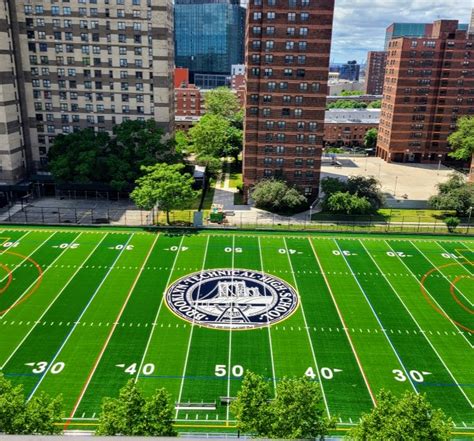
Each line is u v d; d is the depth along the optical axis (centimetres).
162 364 4425
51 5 9381
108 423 2998
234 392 4106
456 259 6812
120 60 9731
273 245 7150
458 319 5262
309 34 8488
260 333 4931
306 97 8850
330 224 8181
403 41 13550
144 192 7581
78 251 6725
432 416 2961
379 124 15588
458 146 13850
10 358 4422
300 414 3062
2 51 8744
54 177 8788
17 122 9438
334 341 4822
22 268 6150
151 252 6781
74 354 4509
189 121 16038
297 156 9212
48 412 3062
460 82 13888
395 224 8250
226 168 12294
